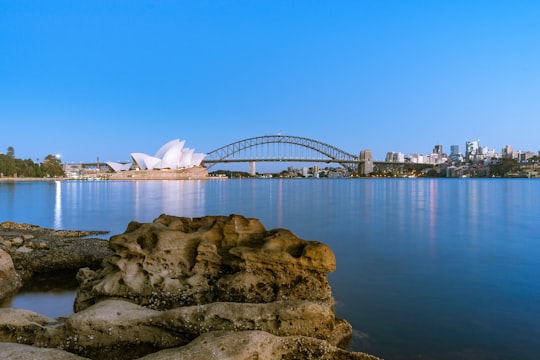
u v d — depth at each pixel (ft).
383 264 57.52
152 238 38.55
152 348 24.98
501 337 31.07
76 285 45.65
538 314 36.14
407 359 27.37
